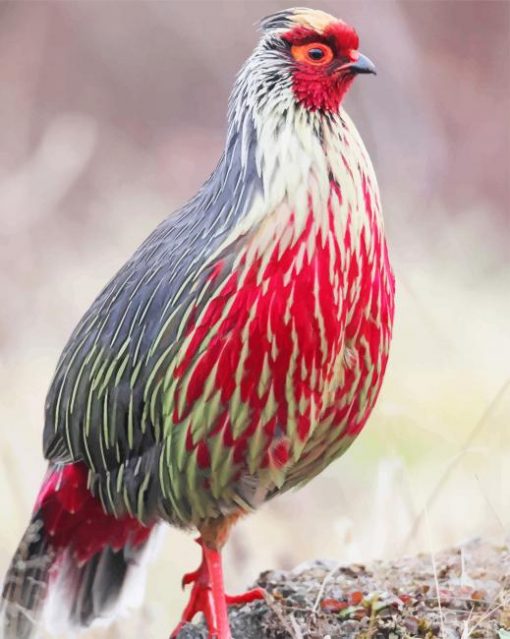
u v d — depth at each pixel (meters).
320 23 8.84
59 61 27.06
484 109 24.83
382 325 9.01
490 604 9.26
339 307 8.70
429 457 14.28
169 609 12.02
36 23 26.80
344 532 10.94
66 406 9.48
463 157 24.17
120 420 9.17
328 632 9.22
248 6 26.70
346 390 9.02
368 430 14.57
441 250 19.45
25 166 20.88
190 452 8.93
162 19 27.14
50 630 10.07
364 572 9.97
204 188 9.23
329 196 8.66
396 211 19.27
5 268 18.69
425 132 23.61
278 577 9.95
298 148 8.70
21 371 16.55
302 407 8.80
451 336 16.55
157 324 8.90
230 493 9.14
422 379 16.00
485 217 22.83
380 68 23.83
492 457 13.12
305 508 13.82
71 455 9.56
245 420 8.79
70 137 21.17
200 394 8.77
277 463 8.97
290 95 8.79
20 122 25.38
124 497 9.40
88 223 22.56
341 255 8.67
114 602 10.17
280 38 8.88
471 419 15.04
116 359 9.12
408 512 11.20
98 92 27.05
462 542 10.47
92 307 9.55
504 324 17.70
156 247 9.20
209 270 8.68
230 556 12.23
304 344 8.65
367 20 24.25
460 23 25.62
